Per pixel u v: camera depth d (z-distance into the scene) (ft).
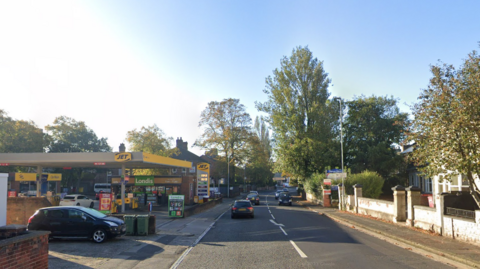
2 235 25.13
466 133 37.93
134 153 94.58
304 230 58.39
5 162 97.96
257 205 140.97
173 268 32.32
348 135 153.38
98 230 46.96
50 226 47.37
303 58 141.69
